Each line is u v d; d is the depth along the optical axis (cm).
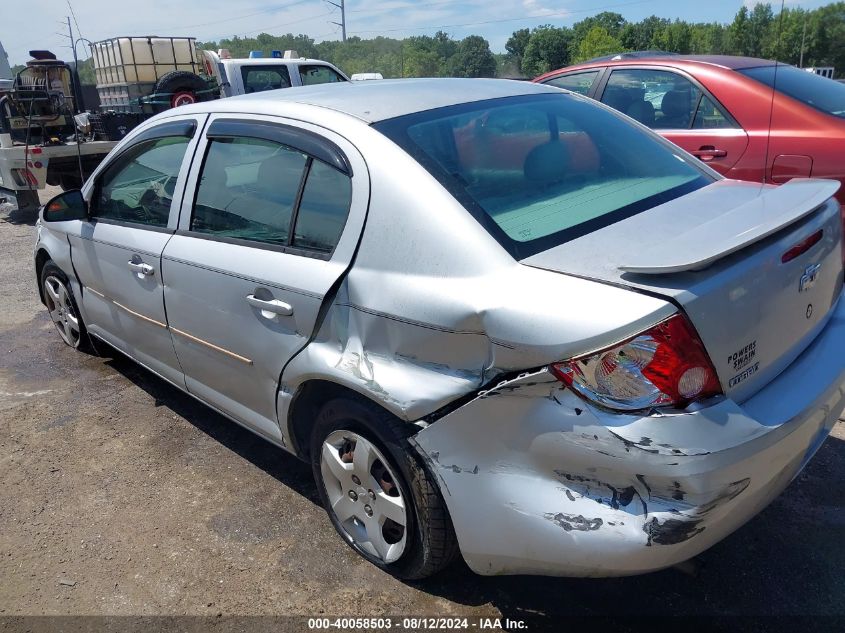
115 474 334
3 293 640
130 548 283
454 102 277
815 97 448
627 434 178
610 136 292
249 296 272
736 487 181
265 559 273
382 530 256
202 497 313
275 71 1023
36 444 364
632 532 180
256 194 280
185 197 316
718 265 192
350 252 237
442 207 219
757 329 201
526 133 270
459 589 252
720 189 267
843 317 253
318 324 246
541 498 195
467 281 206
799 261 218
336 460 261
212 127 309
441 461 215
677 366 179
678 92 500
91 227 384
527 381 190
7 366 465
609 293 185
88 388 426
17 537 293
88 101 1281
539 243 213
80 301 426
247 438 362
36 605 255
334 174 251
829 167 418
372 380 227
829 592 241
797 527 273
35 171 959
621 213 237
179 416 388
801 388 214
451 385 209
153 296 333
